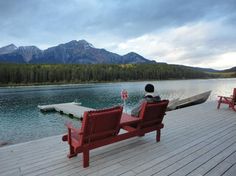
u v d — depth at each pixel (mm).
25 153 3002
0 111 14484
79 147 2438
